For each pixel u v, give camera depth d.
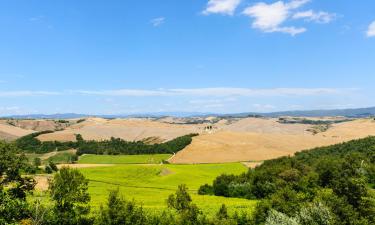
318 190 75.69
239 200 106.38
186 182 133.50
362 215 64.75
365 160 132.50
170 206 74.88
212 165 157.62
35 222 45.50
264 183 115.62
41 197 53.19
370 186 108.00
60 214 54.00
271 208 71.88
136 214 63.09
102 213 61.62
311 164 143.38
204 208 90.31
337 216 60.00
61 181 56.34
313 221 60.12
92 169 143.75
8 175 51.88
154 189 118.62
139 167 147.00
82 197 57.69
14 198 44.28
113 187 117.12
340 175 101.81
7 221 38.91
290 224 61.53
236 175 131.38
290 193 78.00
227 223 68.50
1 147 52.47
